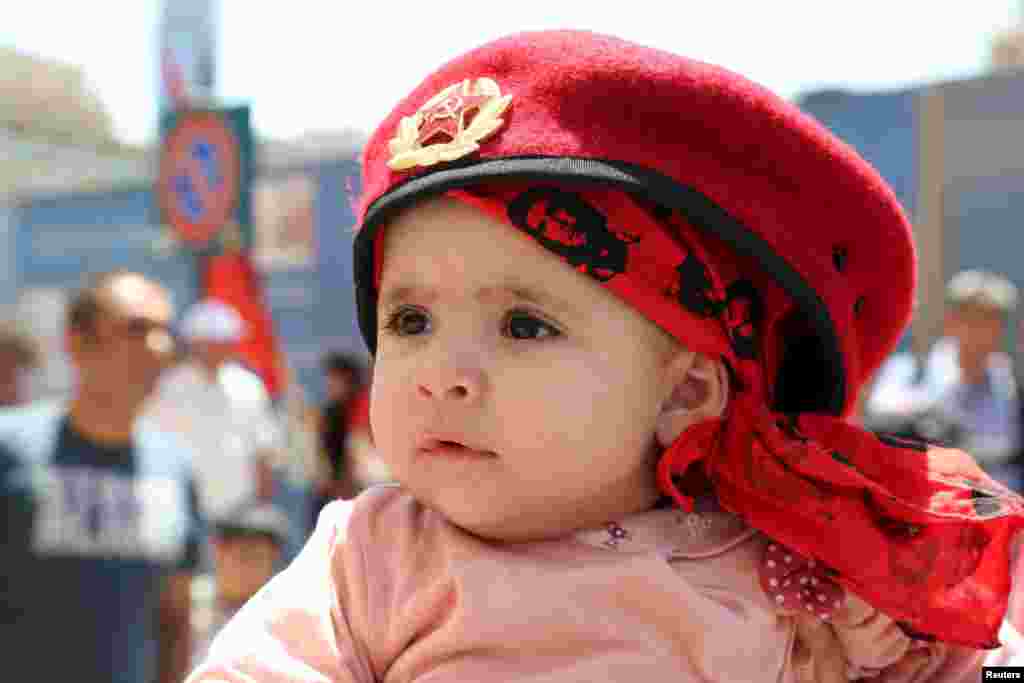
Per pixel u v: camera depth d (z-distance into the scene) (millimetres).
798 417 1098
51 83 7961
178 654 2594
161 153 4621
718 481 1064
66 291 8070
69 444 2523
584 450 949
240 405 4305
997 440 3693
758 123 961
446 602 997
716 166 948
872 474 1051
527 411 925
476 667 961
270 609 1044
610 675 951
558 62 952
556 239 927
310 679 982
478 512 952
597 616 975
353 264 1096
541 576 973
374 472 5219
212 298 4531
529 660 964
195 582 2811
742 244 952
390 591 1039
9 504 2438
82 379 2551
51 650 2420
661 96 940
